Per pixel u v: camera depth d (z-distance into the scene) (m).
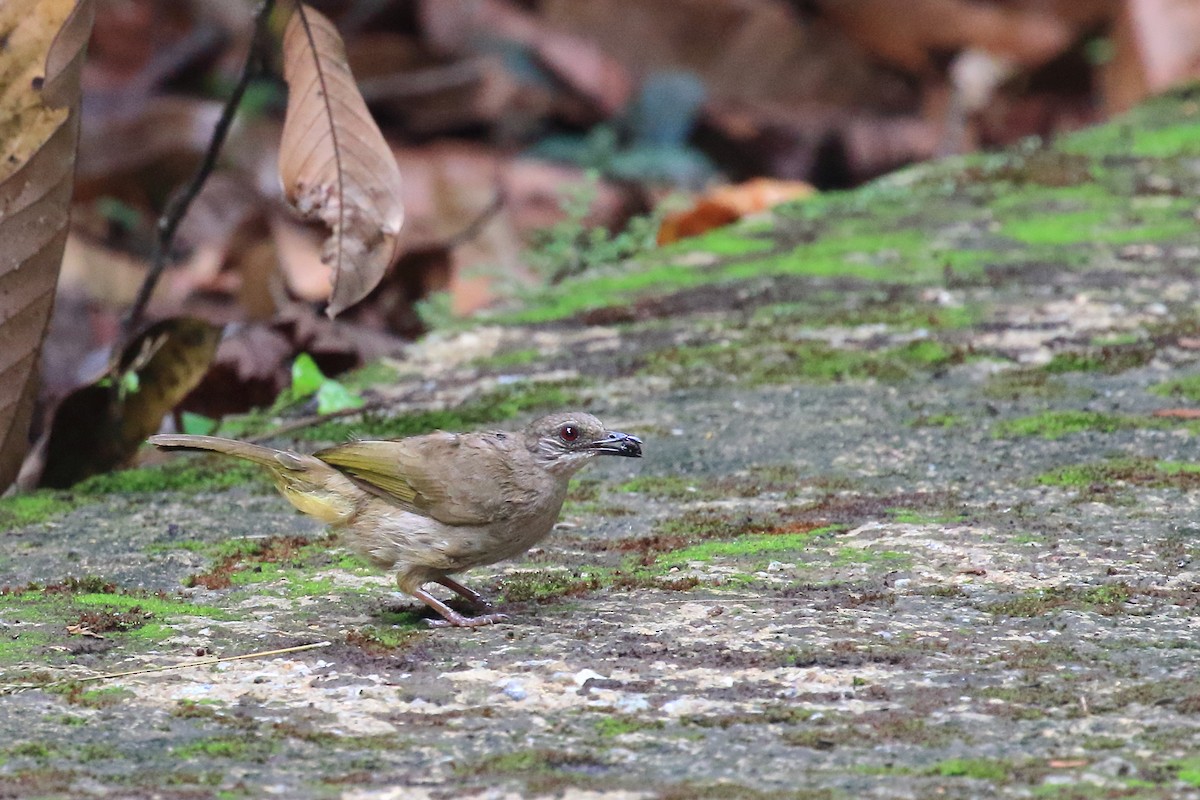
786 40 24.66
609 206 21.92
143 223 21.00
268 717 6.94
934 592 8.62
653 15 24.45
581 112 23.84
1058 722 6.66
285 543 10.04
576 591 8.94
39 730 6.77
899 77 25.12
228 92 22.84
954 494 10.50
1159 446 11.26
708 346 14.22
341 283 10.73
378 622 8.46
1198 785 5.91
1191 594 8.45
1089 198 18.00
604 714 6.91
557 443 8.79
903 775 6.11
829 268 16.20
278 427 12.86
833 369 13.44
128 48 23.23
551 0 24.41
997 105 24.69
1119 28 23.61
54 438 11.94
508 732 6.71
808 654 7.62
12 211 10.45
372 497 8.73
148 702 7.14
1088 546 9.34
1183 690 7.00
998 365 13.30
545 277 17.67
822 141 24.48
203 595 8.98
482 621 8.38
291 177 10.77
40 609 8.61
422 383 13.86
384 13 23.94
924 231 17.25
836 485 10.81
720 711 6.92
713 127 24.12
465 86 23.42
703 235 17.78
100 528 10.42
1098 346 13.56
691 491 10.86
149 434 12.21
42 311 10.68
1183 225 16.89
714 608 8.47
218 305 18.80
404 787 6.07
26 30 10.20
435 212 20.91
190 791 6.04
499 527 8.66
